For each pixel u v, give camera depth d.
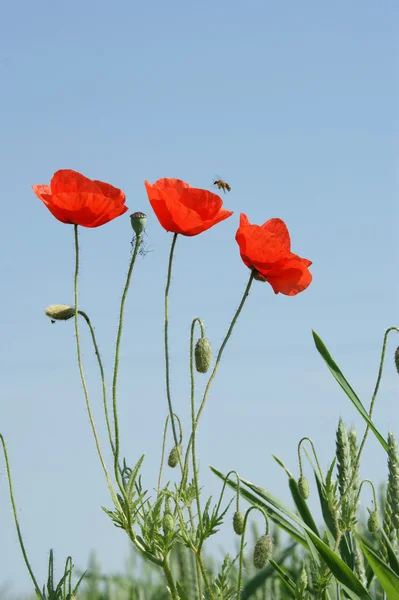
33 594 1.35
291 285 1.35
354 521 1.40
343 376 1.41
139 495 1.30
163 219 1.34
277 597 1.47
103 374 1.31
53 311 1.31
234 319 1.34
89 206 1.33
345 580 1.35
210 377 1.33
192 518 1.33
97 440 1.30
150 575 1.46
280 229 1.35
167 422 1.40
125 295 1.30
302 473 1.45
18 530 1.32
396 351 1.39
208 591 1.31
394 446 1.40
